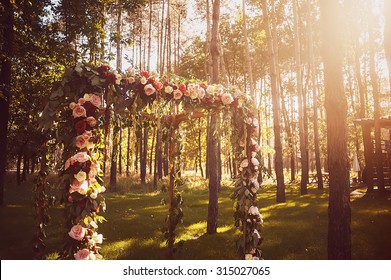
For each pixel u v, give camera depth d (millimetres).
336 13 5324
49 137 4250
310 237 7777
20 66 14828
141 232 8617
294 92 32562
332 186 5301
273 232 8352
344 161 5246
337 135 5266
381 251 6535
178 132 6016
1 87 12242
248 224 5246
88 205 3729
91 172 3812
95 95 3938
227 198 15547
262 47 30641
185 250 6855
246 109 5430
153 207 12977
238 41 30234
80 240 3811
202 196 16594
